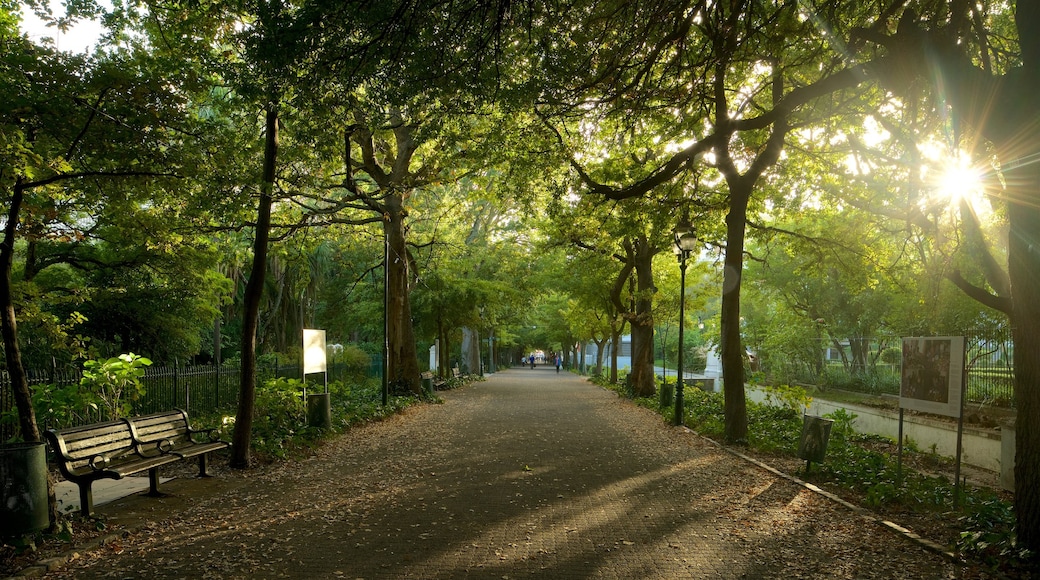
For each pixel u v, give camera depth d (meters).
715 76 12.18
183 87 8.45
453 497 8.42
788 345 24.08
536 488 9.01
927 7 8.47
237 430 10.23
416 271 26.53
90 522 6.86
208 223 14.84
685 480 9.66
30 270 17.31
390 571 5.62
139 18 9.77
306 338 14.71
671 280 28.44
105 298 18.95
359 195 18.28
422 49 8.05
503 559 5.97
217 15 8.95
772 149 13.34
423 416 18.95
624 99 10.88
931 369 8.45
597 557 6.06
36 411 10.54
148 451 8.58
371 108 9.26
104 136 7.77
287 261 24.95
